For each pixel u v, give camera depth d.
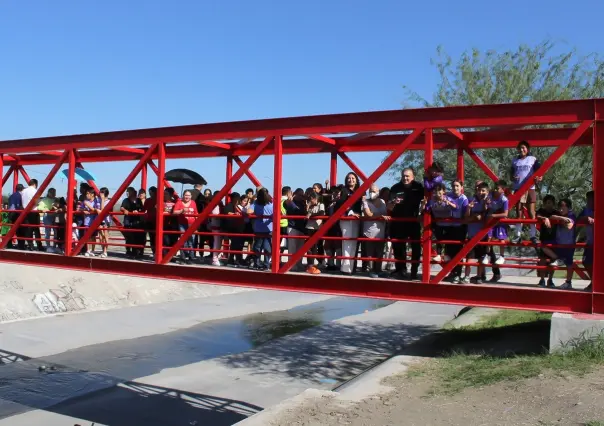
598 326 7.36
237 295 25.84
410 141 8.36
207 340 16.70
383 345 15.47
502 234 9.35
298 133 8.96
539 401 6.04
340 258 8.74
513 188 9.39
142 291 22.81
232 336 17.31
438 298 8.27
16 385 11.85
